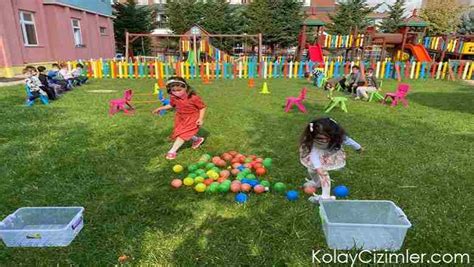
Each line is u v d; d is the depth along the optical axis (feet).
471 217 10.39
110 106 25.58
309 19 66.39
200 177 12.55
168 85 15.15
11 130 18.98
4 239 8.65
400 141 17.90
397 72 52.13
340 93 36.81
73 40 59.82
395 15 115.85
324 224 9.00
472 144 17.60
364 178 13.08
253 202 11.10
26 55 48.65
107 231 9.46
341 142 10.51
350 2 111.14
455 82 49.11
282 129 20.04
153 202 11.11
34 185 12.26
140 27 106.01
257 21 101.45
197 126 15.69
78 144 16.74
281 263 8.28
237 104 28.37
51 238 8.73
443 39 63.98
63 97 30.81
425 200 11.42
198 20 106.93
